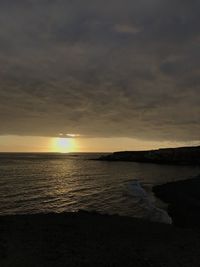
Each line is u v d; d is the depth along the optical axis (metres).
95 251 13.07
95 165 132.38
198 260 12.53
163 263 11.99
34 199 39.38
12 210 32.09
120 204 36.44
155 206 34.72
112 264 11.59
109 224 18.80
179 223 25.39
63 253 12.53
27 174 80.31
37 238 14.51
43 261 11.49
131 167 119.75
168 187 49.81
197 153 150.25
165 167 120.81
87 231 16.59
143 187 55.94
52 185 56.38
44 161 164.38
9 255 11.83
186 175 84.50
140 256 12.70
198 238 16.27
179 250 13.84
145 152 179.50
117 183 61.94
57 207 34.44
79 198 41.19
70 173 86.81
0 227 16.08
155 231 17.70
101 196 43.25
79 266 11.21
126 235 16.33
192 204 33.97
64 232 16.03
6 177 70.69
